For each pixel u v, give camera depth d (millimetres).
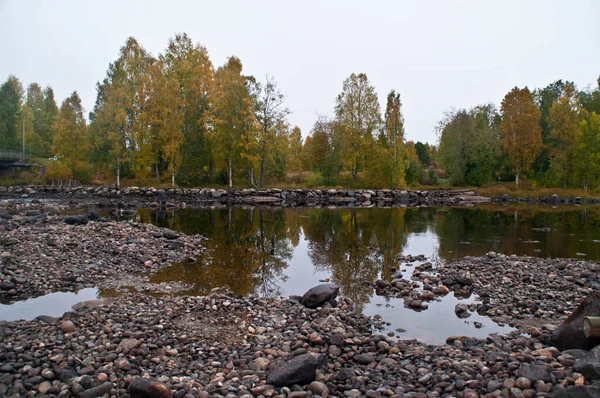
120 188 45125
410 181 63062
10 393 5133
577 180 60094
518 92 59188
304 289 11188
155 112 46000
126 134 47469
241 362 6258
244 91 47500
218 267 13523
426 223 27375
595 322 6141
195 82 49344
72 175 48094
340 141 56812
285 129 50062
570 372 5121
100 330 7316
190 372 5926
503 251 16797
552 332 7195
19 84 78938
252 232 22125
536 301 9711
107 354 6305
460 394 5051
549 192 56656
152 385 4941
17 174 53719
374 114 55188
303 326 7785
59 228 16594
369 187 55906
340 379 5719
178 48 51719
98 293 10172
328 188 53500
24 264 11781
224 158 48625
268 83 48938
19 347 6379
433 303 9852
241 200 46625
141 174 47375
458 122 63219
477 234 22047
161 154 49156
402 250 17250
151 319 8008
